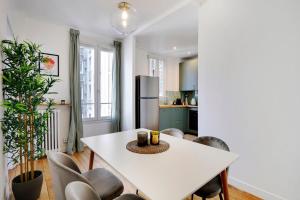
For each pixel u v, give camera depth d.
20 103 1.59
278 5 1.69
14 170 2.43
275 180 1.75
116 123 3.95
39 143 1.94
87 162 2.84
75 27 3.36
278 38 1.70
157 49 4.77
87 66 3.69
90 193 0.80
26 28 2.93
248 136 1.95
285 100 1.67
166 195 0.75
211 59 2.31
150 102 4.25
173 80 5.65
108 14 2.83
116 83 3.94
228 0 2.10
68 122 3.34
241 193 1.95
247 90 1.95
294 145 1.62
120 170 0.99
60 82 3.24
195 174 0.95
